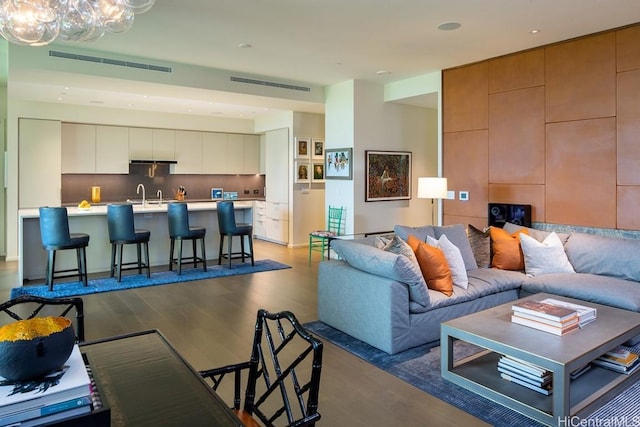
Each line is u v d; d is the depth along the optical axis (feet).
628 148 14.83
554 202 16.85
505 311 10.71
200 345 12.02
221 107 26.58
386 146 24.11
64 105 25.48
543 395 8.81
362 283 12.19
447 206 20.79
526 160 17.66
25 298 6.48
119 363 5.16
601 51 15.35
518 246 15.11
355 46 16.85
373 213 23.80
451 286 12.46
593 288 12.19
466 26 14.70
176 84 19.27
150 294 17.26
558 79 16.56
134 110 27.99
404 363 10.88
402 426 8.18
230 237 22.20
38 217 19.12
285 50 17.35
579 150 16.07
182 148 30.76
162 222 22.75
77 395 3.67
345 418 8.44
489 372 9.90
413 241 13.08
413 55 18.19
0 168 25.36
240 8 13.05
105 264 21.11
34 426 3.48
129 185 30.17
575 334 9.07
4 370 3.62
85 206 21.26
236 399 6.30
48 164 25.04
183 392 4.43
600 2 12.70
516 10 13.30
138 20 13.99
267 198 31.58
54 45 16.51
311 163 29.22
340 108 23.56
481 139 19.24
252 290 17.97
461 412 8.65
